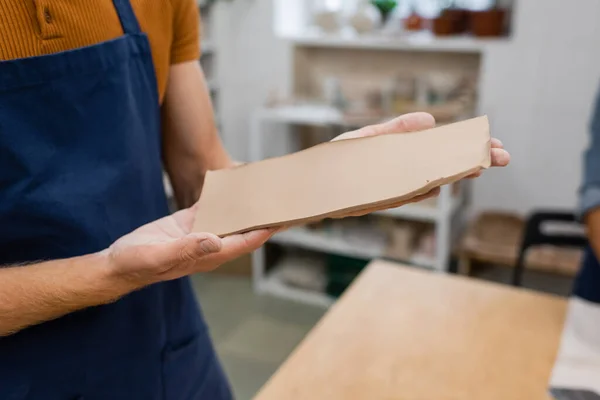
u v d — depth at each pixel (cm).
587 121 230
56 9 68
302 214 62
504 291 125
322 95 300
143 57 80
